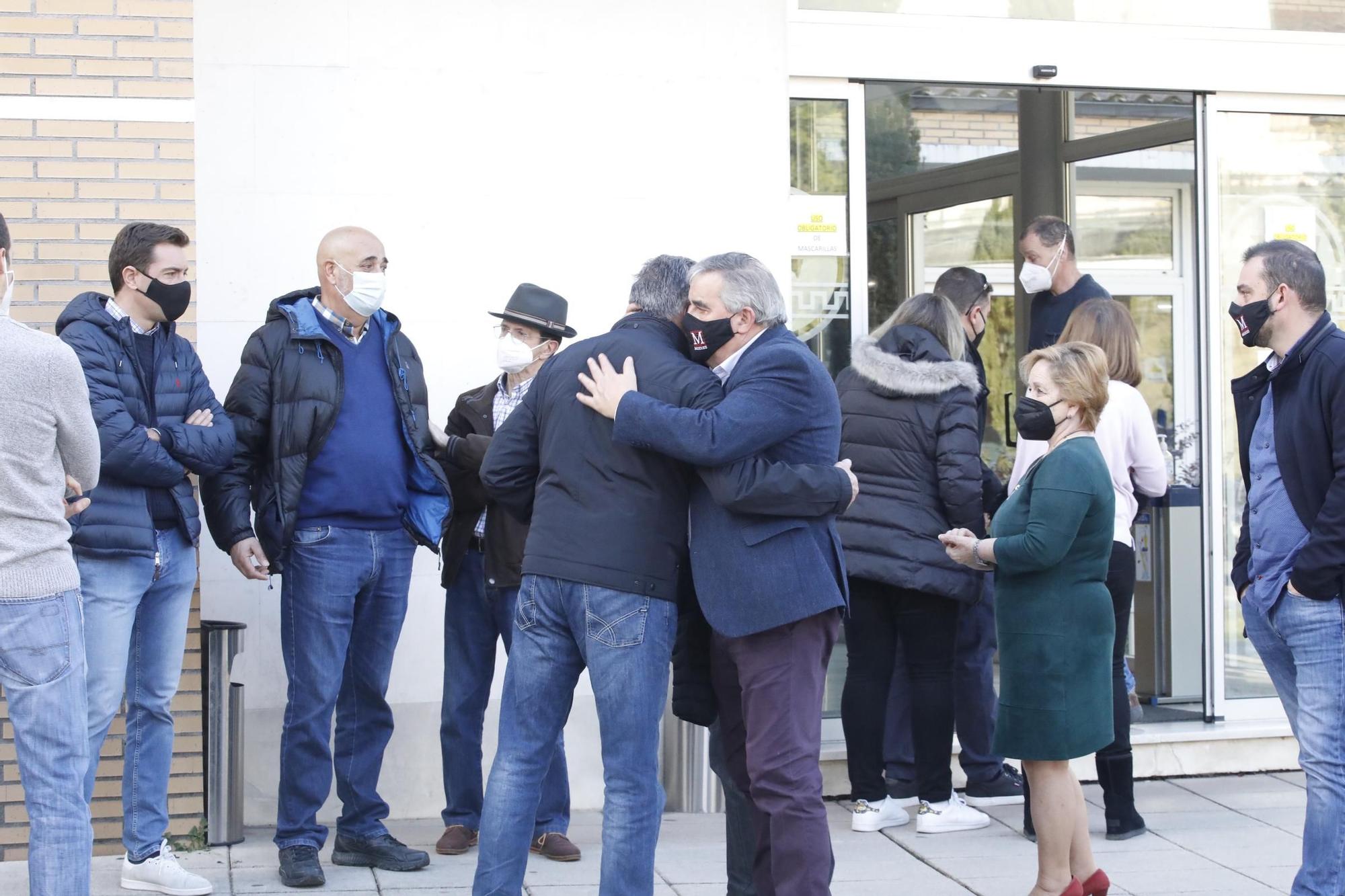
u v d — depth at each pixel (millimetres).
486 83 5344
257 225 5164
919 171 7180
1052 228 5961
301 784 4410
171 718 4340
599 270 5445
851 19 5816
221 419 4301
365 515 4469
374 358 4559
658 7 5477
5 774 4520
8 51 4594
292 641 4445
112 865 4523
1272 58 6223
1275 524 3877
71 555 3508
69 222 4629
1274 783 5918
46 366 3385
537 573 3551
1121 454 4922
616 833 3514
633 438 3453
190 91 4715
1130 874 4625
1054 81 6016
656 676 3525
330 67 5215
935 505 5027
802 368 3576
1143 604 6578
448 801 4805
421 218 5297
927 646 5094
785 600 3539
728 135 5547
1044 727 4008
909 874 4645
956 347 5137
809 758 3627
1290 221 6285
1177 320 6629
